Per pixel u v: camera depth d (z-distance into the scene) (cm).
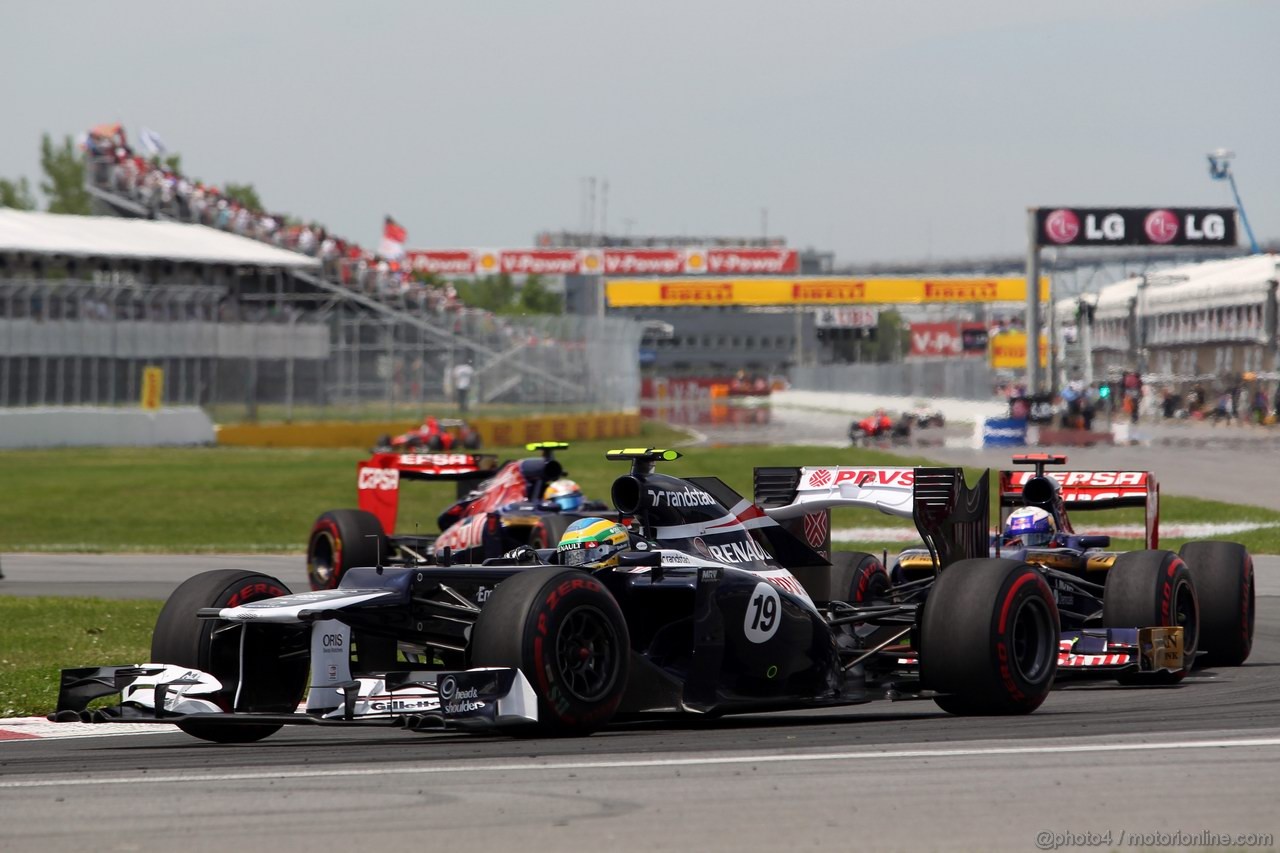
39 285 16950
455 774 2312
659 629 2944
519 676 2538
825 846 1842
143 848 1856
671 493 3069
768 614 3016
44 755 2714
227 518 10081
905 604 3522
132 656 4272
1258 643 4509
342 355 19412
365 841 1878
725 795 2134
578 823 1961
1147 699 3378
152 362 17900
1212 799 2109
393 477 5888
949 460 14300
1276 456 14700
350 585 2797
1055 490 4159
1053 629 3152
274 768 2425
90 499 11081
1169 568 3647
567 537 2984
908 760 2422
